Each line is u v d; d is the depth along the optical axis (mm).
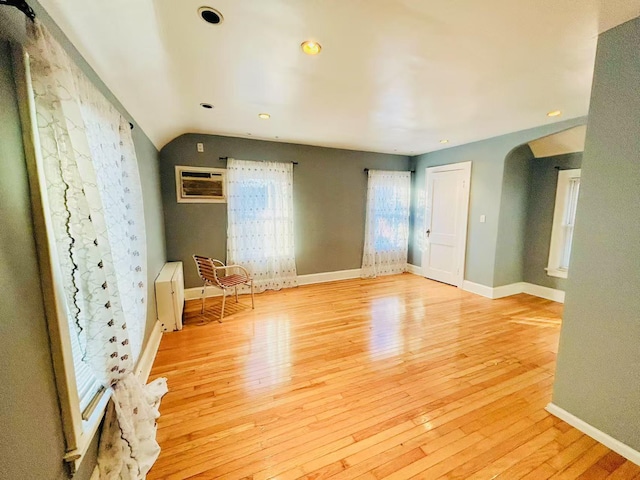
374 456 1506
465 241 4422
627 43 1428
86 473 1153
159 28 1403
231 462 1468
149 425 1492
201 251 3973
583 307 1647
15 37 850
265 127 3430
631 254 1453
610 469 1432
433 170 4918
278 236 4355
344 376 2221
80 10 1123
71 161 1014
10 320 779
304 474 1402
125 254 1693
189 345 2699
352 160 4871
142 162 2555
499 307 3736
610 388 1548
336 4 1297
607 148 1520
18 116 858
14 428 771
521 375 2242
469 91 2303
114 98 1817
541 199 4090
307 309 3646
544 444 1584
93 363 1173
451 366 2365
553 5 1302
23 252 851
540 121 3133
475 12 1354
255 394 2004
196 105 2627
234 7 1303
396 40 1591
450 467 1442
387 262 5391
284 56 1755
